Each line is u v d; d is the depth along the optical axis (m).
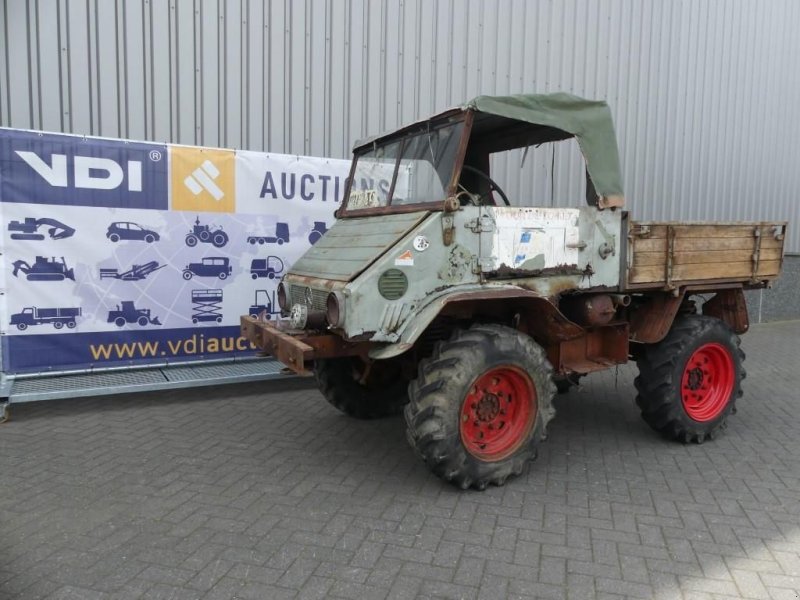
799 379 7.42
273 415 5.71
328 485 4.12
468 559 3.19
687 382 5.00
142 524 3.54
